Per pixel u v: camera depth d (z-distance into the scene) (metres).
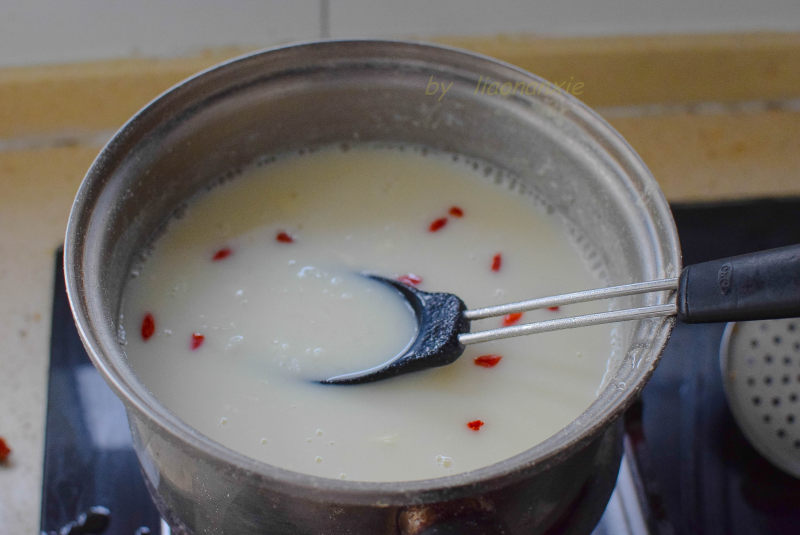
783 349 0.53
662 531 0.49
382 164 0.55
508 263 0.52
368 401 0.47
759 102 0.68
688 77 0.67
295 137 0.54
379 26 0.66
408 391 0.47
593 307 0.51
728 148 0.67
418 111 0.53
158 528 0.49
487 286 0.52
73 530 0.49
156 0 0.63
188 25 0.64
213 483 0.40
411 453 0.46
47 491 0.50
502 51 0.65
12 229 0.61
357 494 0.36
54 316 0.56
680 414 0.53
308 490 0.36
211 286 0.51
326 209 0.54
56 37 0.63
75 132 0.65
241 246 0.52
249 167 0.54
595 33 0.66
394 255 0.52
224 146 0.52
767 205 0.61
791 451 0.52
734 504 0.50
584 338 0.50
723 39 0.66
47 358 0.55
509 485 0.39
